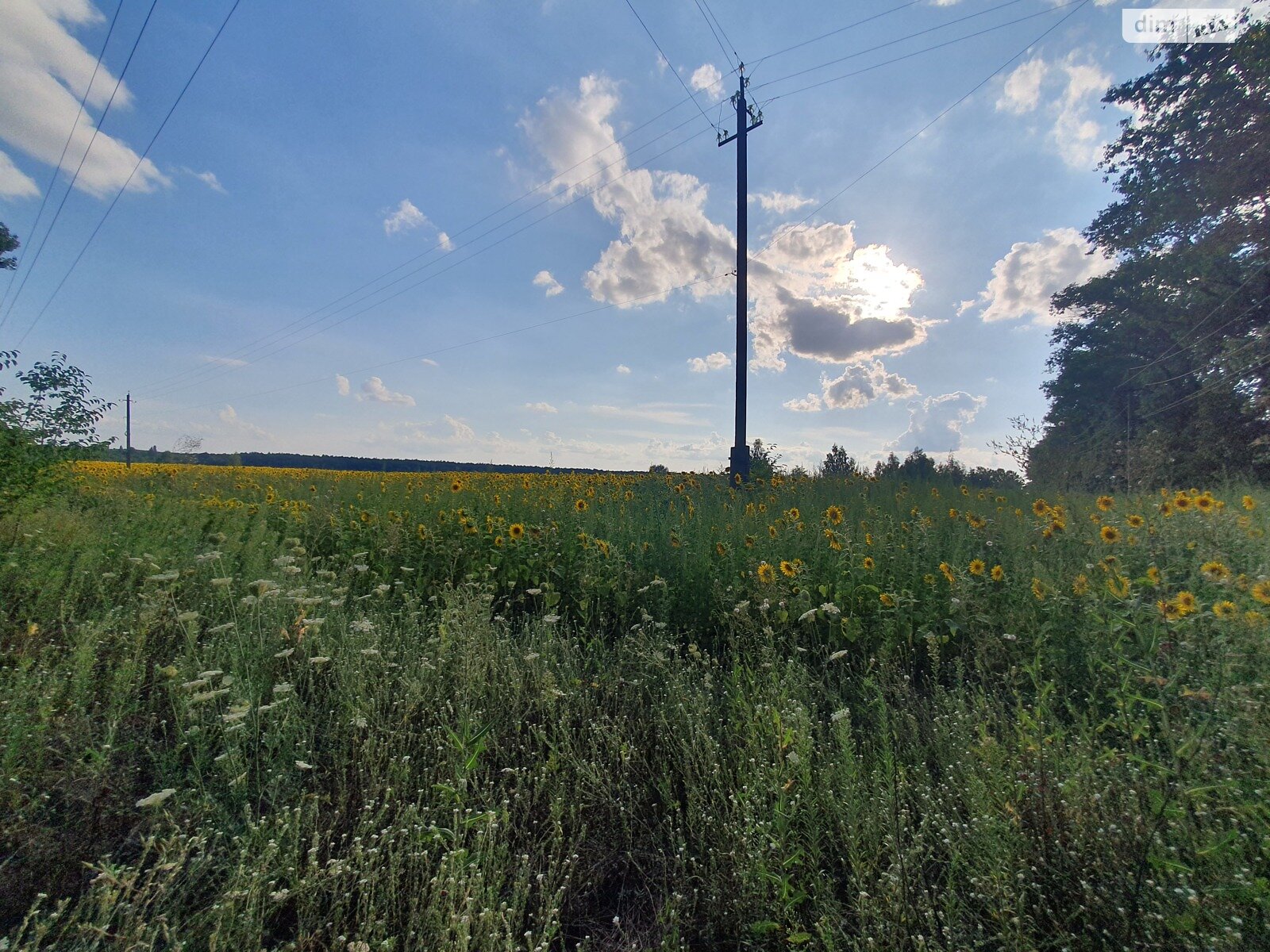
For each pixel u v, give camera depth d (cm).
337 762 288
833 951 187
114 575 462
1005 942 184
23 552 507
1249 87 1773
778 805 233
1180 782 205
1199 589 368
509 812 253
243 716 279
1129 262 2302
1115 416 2312
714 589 476
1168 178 2030
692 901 228
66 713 298
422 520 714
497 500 860
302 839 238
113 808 246
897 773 267
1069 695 328
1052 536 515
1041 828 220
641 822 269
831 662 399
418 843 225
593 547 551
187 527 634
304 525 738
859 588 445
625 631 468
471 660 367
